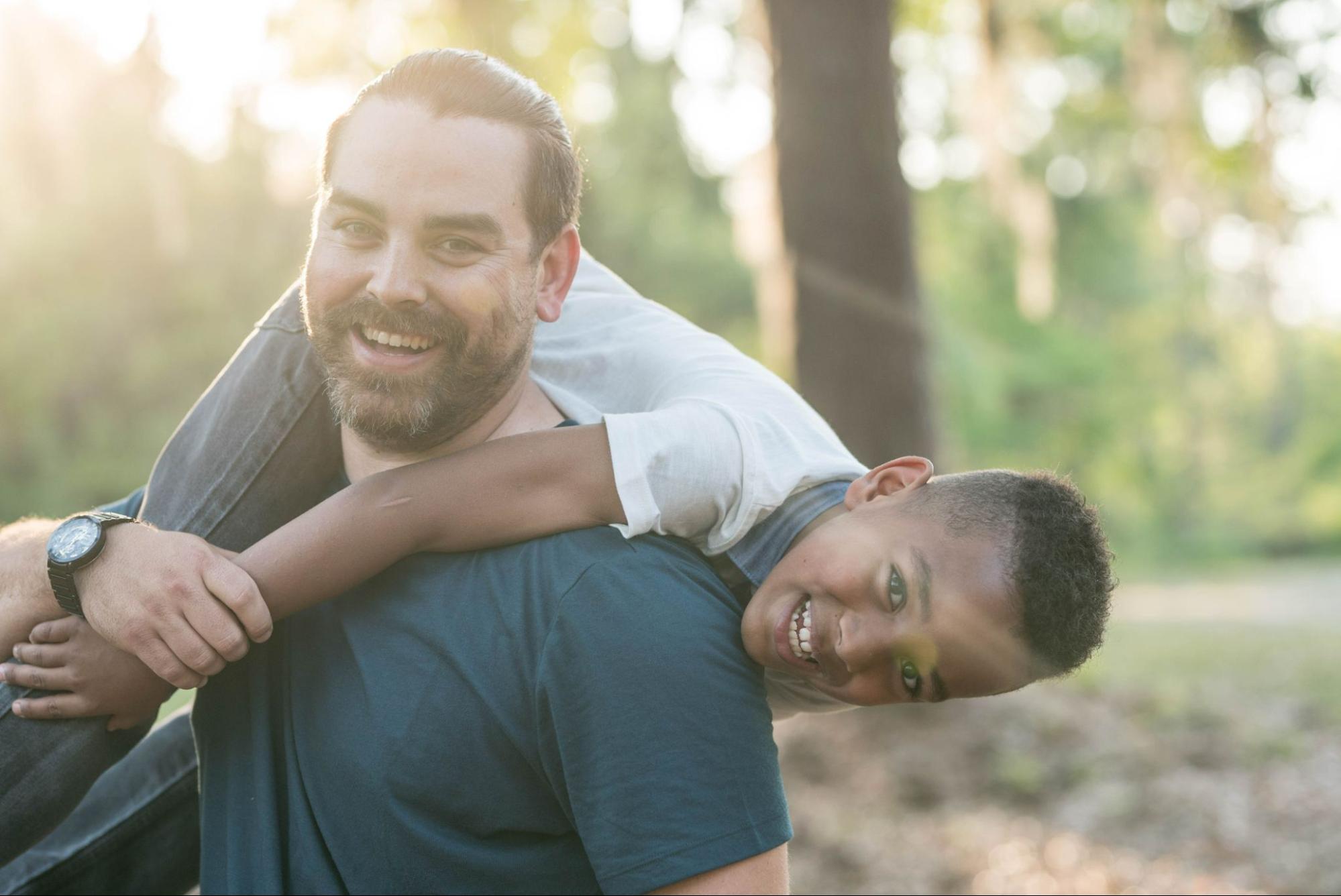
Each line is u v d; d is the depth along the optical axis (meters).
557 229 1.76
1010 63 9.40
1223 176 9.88
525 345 1.75
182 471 1.87
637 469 1.67
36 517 1.91
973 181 23.02
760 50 7.05
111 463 16.94
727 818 1.52
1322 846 5.09
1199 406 30.28
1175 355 29.34
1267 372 30.97
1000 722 6.54
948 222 24.03
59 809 1.68
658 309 2.15
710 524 1.77
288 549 1.67
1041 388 26.03
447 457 1.73
